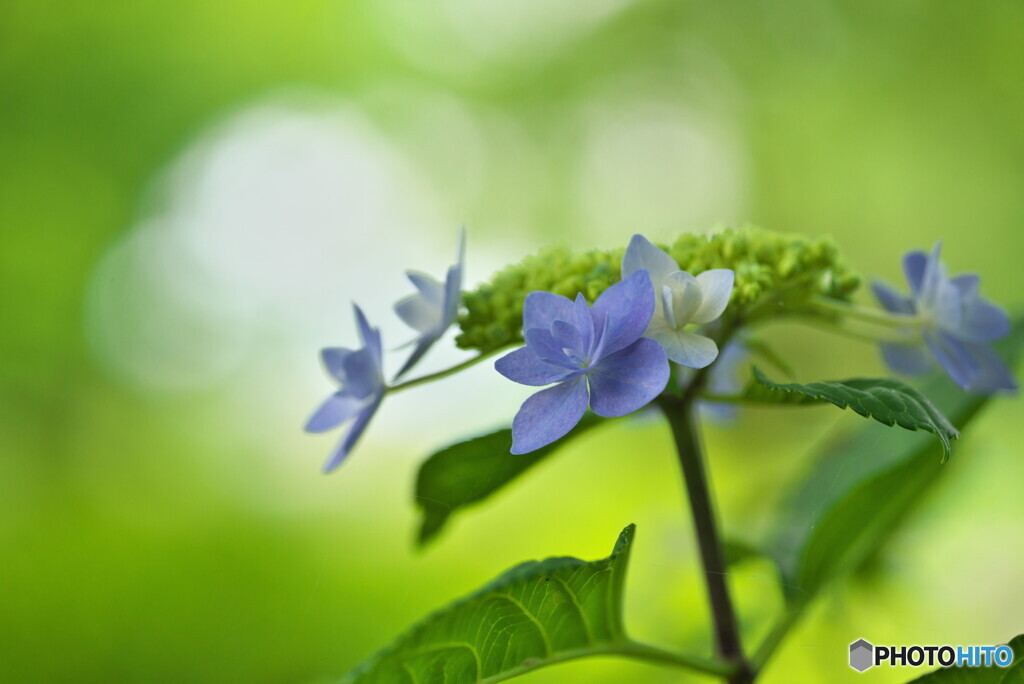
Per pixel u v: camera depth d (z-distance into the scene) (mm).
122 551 1496
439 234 2795
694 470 469
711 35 2484
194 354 2182
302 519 1714
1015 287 1904
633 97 2684
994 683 436
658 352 425
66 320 2086
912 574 575
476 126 2838
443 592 1421
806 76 2324
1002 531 683
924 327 474
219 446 2020
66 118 2197
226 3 2365
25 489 1824
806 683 609
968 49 1982
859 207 2223
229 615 1354
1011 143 1929
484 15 2709
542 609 435
